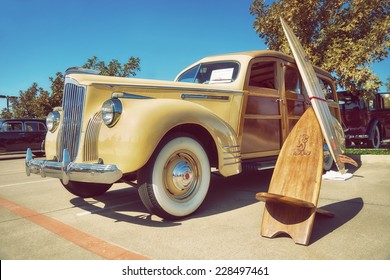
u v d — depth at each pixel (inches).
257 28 390.6
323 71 233.9
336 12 363.9
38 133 510.6
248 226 112.4
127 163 107.0
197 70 181.0
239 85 155.2
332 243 95.0
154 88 128.0
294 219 99.3
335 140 135.9
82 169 111.3
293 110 187.8
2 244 104.2
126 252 93.7
